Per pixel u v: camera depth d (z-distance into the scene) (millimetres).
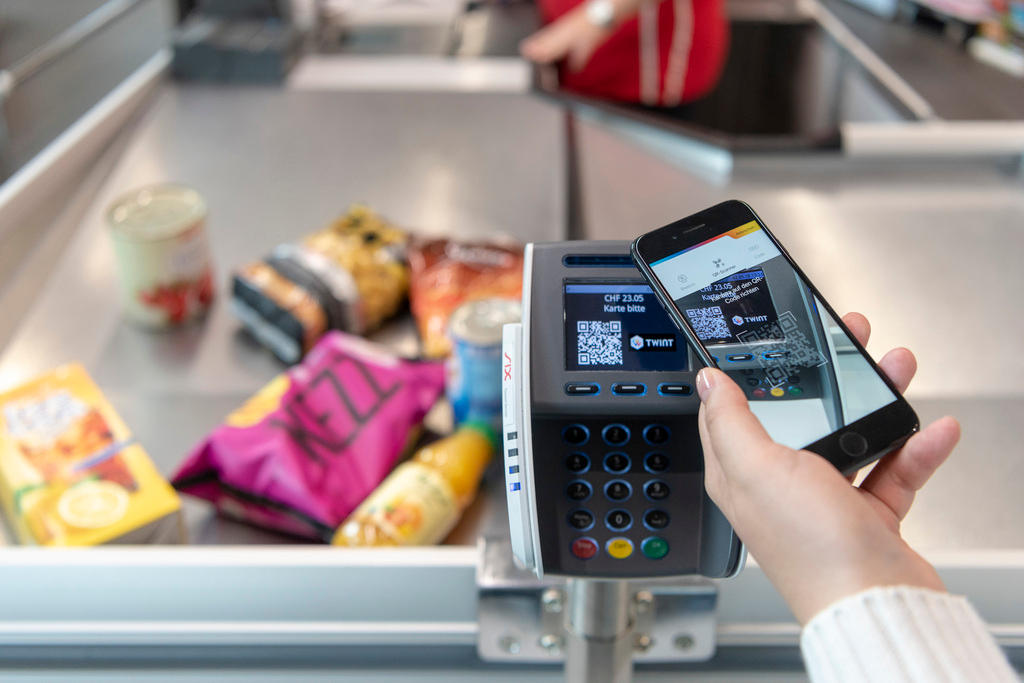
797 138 1374
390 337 1008
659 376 497
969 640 392
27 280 1084
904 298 1083
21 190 1122
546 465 488
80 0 1404
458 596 645
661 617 619
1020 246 1191
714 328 518
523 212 1266
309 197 1297
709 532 490
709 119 2182
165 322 1016
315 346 941
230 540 773
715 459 463
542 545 487
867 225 1232
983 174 1354
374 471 785
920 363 972
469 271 977
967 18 1824
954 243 1194
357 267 987
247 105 1550
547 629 621
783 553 428
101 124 1380
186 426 890
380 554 648
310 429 783
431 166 1380
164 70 1629
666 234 542
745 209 568
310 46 1797
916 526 758
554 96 1577
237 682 666
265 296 955
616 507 490
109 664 652
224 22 1703
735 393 449
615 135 1480
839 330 535
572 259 534
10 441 755
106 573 631
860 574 408
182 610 641
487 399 805
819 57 1978
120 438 771
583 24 1800
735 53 2150
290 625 646
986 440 857
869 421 495
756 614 652
